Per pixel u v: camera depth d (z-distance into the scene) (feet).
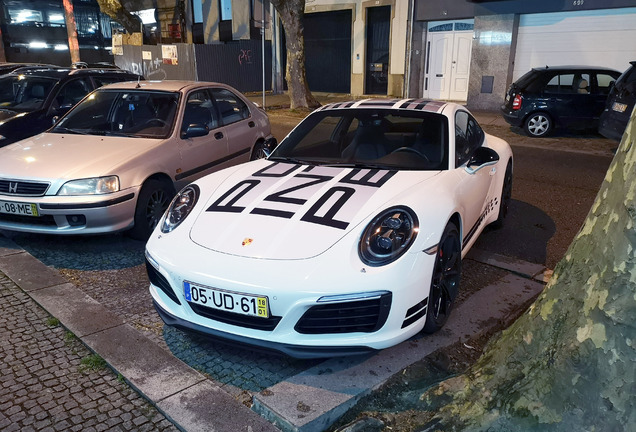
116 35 76.28
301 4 47.55
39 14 79.66
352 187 11.12
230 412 8.59
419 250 9.52
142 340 10.77
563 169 27.20
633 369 5.92
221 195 11.44
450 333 10.96
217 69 64.75
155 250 10.40
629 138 6.34
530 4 44.24
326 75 63.16
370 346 9.13
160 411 8.73
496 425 7.02
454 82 52.13
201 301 9.51
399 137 13.33
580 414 6.30
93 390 9.33
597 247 6.45
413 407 8.50
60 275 13.96
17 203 14.88
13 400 9.02
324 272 8.93
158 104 18.83
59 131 18.97
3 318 11.83
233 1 69.41
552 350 6.82
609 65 42.70
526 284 13.33
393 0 53.42
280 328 9.07
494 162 12.84
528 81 36.29
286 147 14.26
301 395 8.86
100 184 14.96
